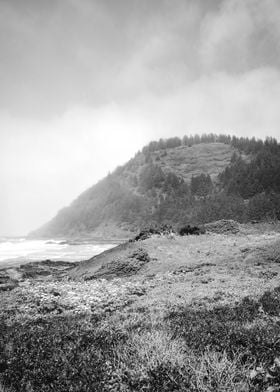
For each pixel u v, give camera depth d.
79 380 6.05
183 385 5.68
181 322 9.27
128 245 37.28
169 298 14.80
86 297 15.95
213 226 48.34
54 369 6.60
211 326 8.51
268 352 6.49
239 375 5.84
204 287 17.73
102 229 186.38
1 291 21.64
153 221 171.12
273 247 28.31
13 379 6.44
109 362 6.53
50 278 33.12
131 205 194.62
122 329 8.75
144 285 20.42
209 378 5.73
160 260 31.19
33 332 9.43
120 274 29.12
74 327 9.59
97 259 35.12
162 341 7.26
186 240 39.09
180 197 191.12
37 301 15.63
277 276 20.44
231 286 17.41
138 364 6.34
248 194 172.38
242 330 7.80
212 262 28.34
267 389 5.39
